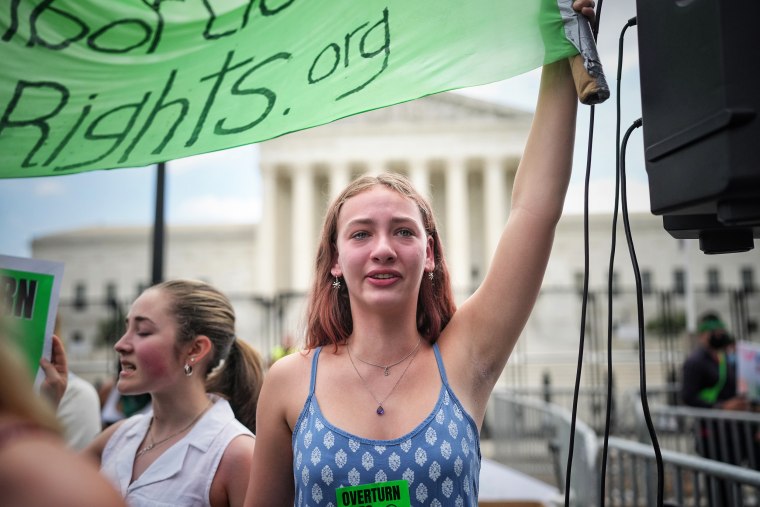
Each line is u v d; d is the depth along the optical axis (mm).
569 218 42656
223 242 49875
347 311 1957
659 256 41906
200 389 2529
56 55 2371
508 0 1867
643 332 1765
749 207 1392
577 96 1836
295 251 42906
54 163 2301
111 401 5363
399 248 1733
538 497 4062
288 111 2107
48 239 51594
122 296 50281
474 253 47406
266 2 2234
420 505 1562
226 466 2279
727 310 37594
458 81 1876
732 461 6621
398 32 1996
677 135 1490
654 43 1589
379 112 44281
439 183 47562
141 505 2244
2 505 843
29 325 2416
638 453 4562
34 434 931
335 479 1584
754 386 7137
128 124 2293
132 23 2336
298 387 1783
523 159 1866
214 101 2229
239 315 33406
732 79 1332
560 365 33938
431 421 1640
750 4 1353
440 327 1901
